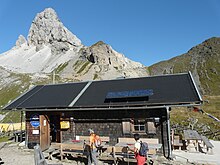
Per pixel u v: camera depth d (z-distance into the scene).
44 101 19.42
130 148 13.22
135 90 17.41
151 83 18.48
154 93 16.48
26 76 144.62
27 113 19.33
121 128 16.31
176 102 14.48
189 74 18.73
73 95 19.48
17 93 118.19
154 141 15.14
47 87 23.50
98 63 194.25
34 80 135.38
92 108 16.45
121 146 13.55
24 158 15.88
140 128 15.98
